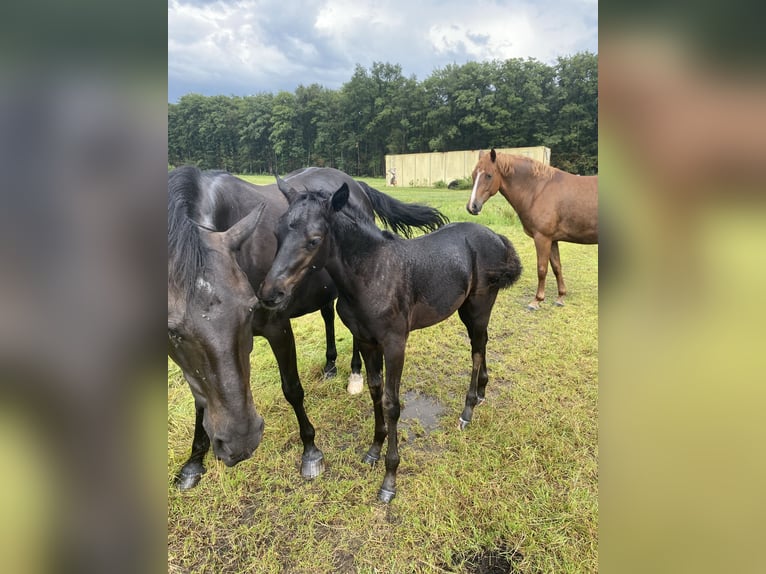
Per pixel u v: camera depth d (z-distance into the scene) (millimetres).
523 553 2053
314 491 2471
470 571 1981
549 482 2473
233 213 2344
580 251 8047
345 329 4773
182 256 1538
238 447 1679
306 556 2076
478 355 2977
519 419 3021
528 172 5051
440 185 22562
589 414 3064
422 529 2193
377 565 2018
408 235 4043
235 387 1639
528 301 5383
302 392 2586
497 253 2949
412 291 2455
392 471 2391
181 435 2924
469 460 2637
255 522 2270
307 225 2000
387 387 2346
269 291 1951
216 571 2021
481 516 2254
